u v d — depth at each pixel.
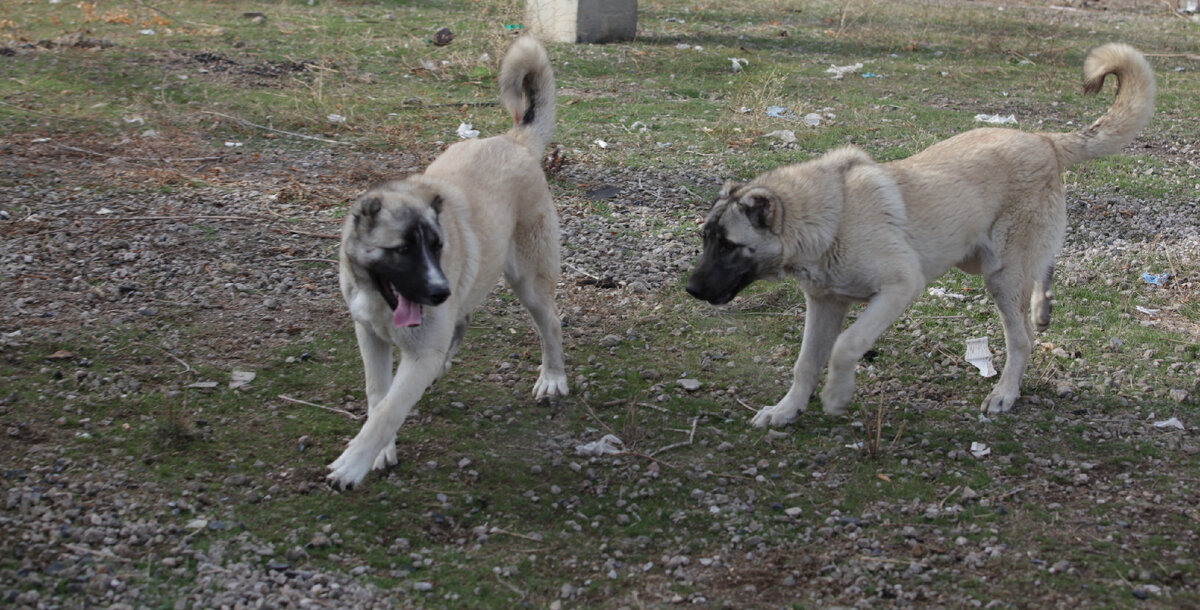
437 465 4.43
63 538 3.68
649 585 3.71
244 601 3.45
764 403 5.16
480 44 12.62
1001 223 5.09
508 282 4.96
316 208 7.29
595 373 5.38
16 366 4.87
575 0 12.99
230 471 4.22
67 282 5.82
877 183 4.73
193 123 8.99
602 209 7.73
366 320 4.06
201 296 5.82
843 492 4.34
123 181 7.49
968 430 4.89
